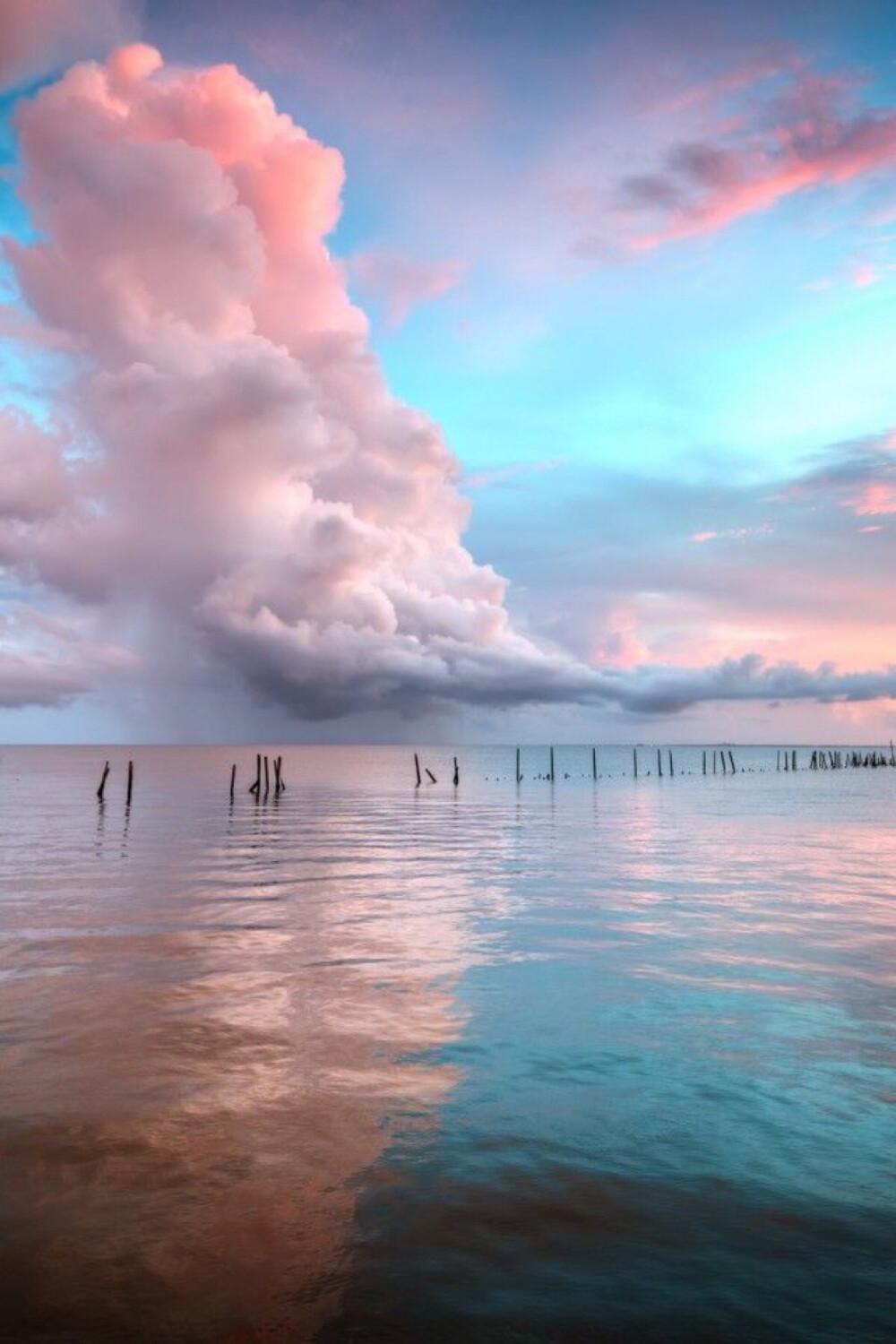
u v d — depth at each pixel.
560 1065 8.36
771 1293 4.74
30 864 23.88
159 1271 4.99
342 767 147.12
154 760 178.00
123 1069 8.29
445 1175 6.16
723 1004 10.41
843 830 35.09
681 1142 6.67
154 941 13.96
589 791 71.44
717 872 22.41
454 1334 4.41
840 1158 6.41
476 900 17.92
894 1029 9.45
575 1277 4.90
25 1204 5.76
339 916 16.17
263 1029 9.49
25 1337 4.39
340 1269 5.00
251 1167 6.29
